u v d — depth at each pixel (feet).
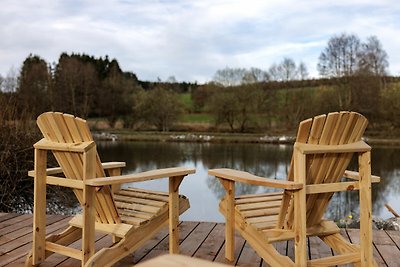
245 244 9.71
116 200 8.63
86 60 114.32
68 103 86.84
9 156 17.76
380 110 74.28
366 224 7.32
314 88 85.51
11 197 18.02
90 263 6.57
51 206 19.16
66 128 7.29
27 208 18.97
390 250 9.26
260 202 8.59
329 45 86.28
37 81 75.15
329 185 7.01
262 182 7.00
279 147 61.41
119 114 95.81
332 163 7.06
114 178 7.05
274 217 7.68
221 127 89.61
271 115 87.10
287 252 9.21
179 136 76.48
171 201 8.20
